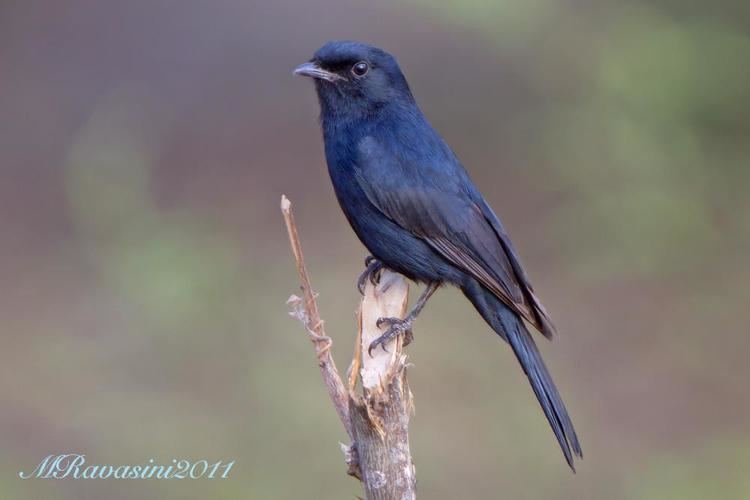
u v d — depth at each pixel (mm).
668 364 15453
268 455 12422
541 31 15156
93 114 18297
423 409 13953
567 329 15984
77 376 13938
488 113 19094
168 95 19422
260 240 16984
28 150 18625
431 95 19328
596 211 15461
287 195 18000
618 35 15180
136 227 13930
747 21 15539
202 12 20156
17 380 14070
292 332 13836
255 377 13203
